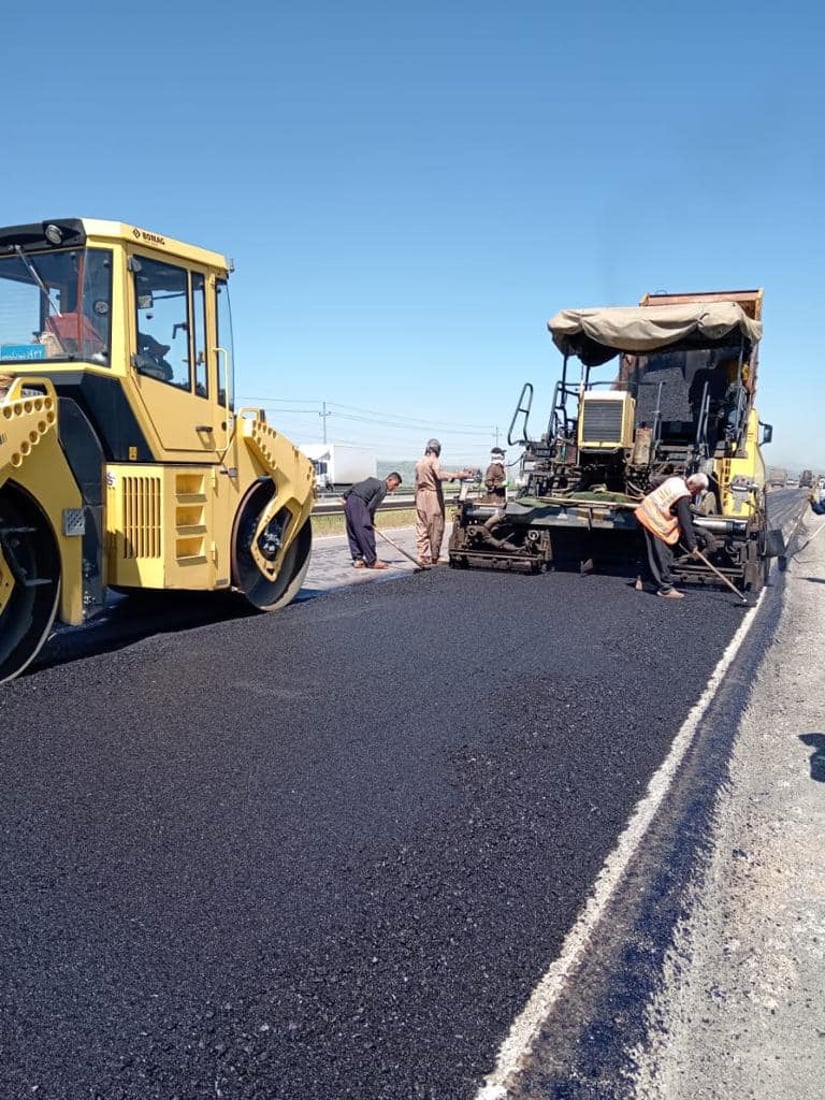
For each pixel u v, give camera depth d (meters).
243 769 4.18
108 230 6.21
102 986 2.60
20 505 5.51
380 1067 2.36
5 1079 2.24
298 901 3.09
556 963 2.85
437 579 10.23
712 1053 2.52
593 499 11.00
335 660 6.16
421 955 2.83
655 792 4.22
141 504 6.44
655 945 3.01
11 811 3.66
